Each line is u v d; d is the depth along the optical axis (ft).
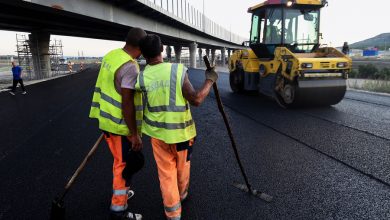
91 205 10.59
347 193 11.13
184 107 8.20
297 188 11.57
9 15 57.57
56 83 66.23
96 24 74.49
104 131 8.95
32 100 38.91
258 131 20.10
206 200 10.67
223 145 17.22
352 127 20.67
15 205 10.77
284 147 16.63
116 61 8.47
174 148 8.38
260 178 12.55
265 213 9.73
